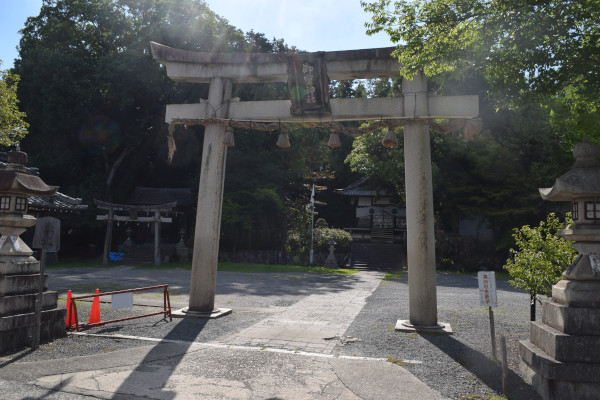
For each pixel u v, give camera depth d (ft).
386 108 26.81
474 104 25.52
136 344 21.57
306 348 21.08
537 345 16.42
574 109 20.16
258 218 96.73
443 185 90.02
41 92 86.58
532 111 83.15
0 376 16.31
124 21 96.48
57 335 22.48
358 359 19.24
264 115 28.60
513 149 89.04
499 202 84.43
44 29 96.43
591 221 15.74
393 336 23.70
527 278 23.31
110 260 89.15
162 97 95.76
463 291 48.34
